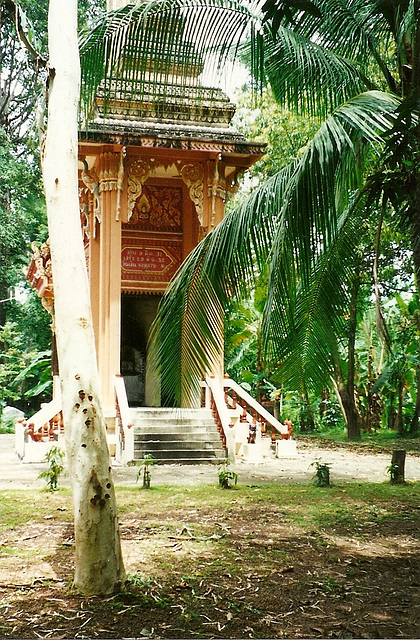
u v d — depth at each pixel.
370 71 9.72
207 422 14.24
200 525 7.79
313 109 9.05
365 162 8.05
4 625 4.72
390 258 17.98
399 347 21.25
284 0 5.10
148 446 13.42
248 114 20.91
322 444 18.81
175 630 4.68
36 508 8.60
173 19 7.84
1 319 31.89
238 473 12.05
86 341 5.46
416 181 6.82
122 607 5.08
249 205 6.91
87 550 5.42
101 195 14.70
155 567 6.14
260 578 5.89
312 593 5.53
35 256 19.61
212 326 7.19
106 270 14.59
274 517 8.28
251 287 7.25
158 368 7.46
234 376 23.56
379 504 9.18
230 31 7.93
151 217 16.80
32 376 27.48
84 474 5.37
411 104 5.47
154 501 9.15
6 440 19.62
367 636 4.64
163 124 14.85
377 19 8.55
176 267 16.81
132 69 8.40
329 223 6.22
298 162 6.54
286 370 7.75
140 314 18.47
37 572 5.95
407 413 22.69
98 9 26.83
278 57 8.88
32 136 7.43
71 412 5.37
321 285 7.74
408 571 6.15
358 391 22.48
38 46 6.68
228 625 4.80
